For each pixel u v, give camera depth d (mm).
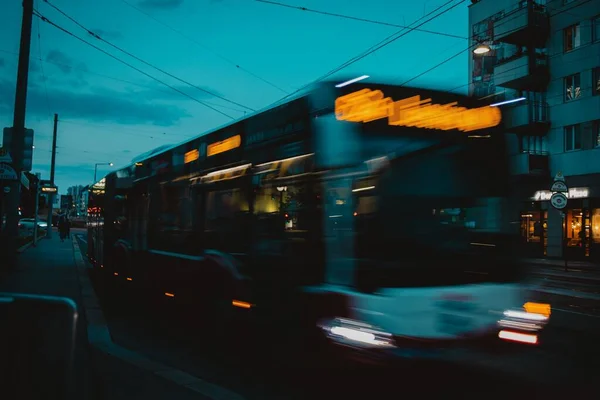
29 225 43562
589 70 26359
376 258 5281
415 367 5148
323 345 5652
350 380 6074
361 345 5180
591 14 26359
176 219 9328
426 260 5418
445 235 5555
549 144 28266
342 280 5410
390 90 5637
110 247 13664
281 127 6328
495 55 30938
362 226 5309
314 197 5734
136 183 11711
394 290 5234
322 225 5641
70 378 3268
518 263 5910
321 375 6082
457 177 5719
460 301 5414
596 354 7391
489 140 6012
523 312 5770
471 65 32344
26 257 19828
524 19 27828
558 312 10984
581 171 26531
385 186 5391
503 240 5875
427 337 5191
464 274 5555
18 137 15203
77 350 3328
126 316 10086
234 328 7559
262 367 6559
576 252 26750
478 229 5742
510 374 6418
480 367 6691
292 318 6059
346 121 5453
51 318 3283
